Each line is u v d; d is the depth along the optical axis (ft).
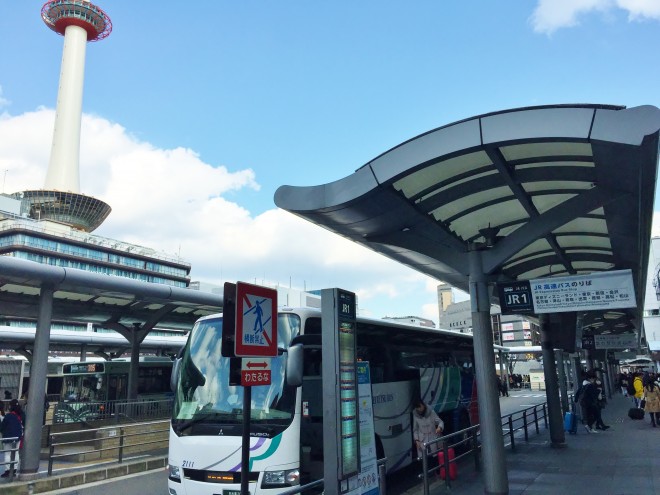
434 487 32.22
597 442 48.01
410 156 21.93
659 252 199.00
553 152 22.12
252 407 26.66
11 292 47.62
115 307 59.62
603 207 25.67
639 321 71.15
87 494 36.78
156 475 43.34
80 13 388.57
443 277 43.39
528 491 29.17
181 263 376.89
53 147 395.96
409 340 41.60
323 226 27.91
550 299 28.04
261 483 24.93
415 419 34.55
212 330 29.96
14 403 45.50
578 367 86.12
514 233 27.63
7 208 337.72
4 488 35.37
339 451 19.06
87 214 411.95
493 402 27.40
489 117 20.52
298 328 28.71
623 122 17.85
